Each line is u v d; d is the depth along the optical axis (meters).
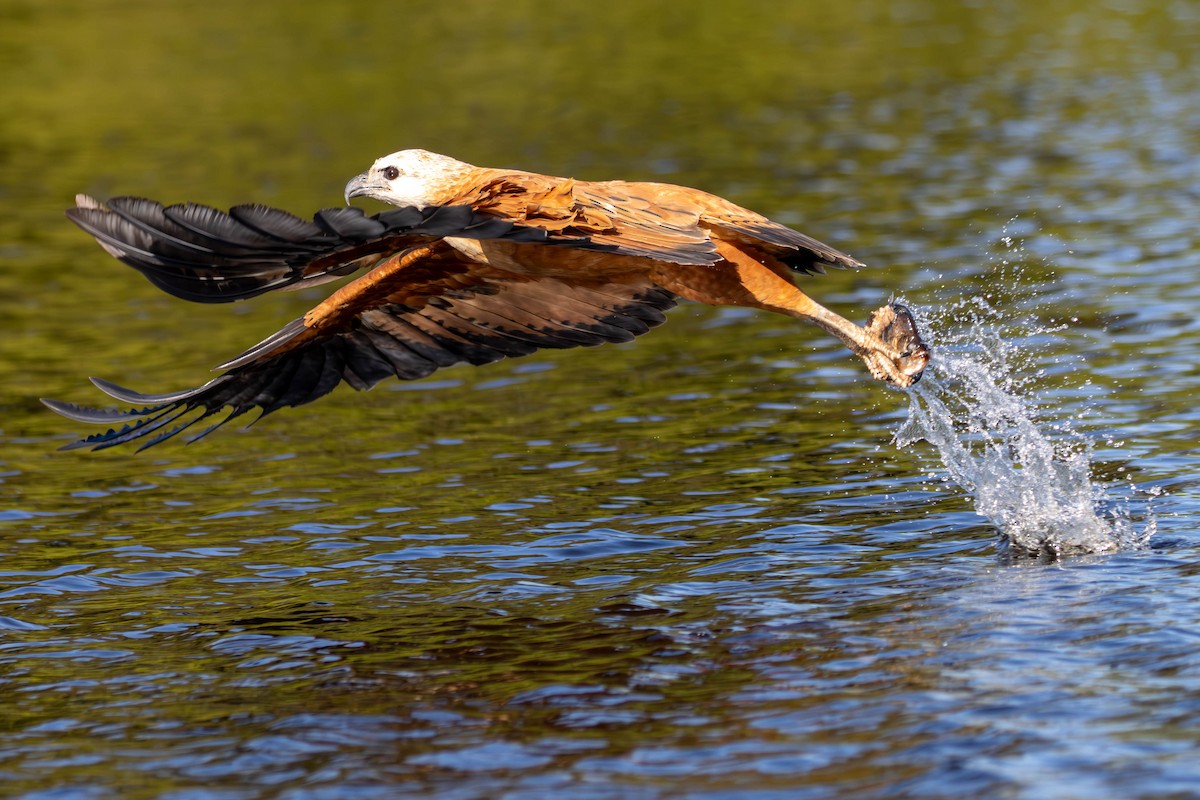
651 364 18.22
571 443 15.31
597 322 10.62
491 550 12.27
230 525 13.35
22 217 27.03
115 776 8.52
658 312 10.56
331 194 26.39
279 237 8.17
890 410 15.67
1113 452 13.59
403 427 16.36
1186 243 21.23
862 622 10.11
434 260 10.16
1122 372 16.09
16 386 18.27
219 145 31.20
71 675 10.08
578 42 41.38
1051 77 34.91
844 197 25.36
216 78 37.78
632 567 11.66
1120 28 40.56
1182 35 38.94
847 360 17.75
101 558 12.61
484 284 10.45
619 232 8.95
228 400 10.66
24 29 43.59
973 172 26.66
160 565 12.38
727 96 34.44
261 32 43.06
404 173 10.17
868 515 12.55
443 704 9.27
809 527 12.33
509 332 10.77
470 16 45.06
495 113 33.25
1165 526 11.69
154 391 17.69
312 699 9.48
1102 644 9.43
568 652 9.97
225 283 8.55
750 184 26.47
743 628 10.17
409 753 8.61
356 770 8.42
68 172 29.67
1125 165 26.33
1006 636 9.66
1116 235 21.91
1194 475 12.80
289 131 32.19
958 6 45.28
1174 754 7.98
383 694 9.48
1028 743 8.20
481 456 15.08
